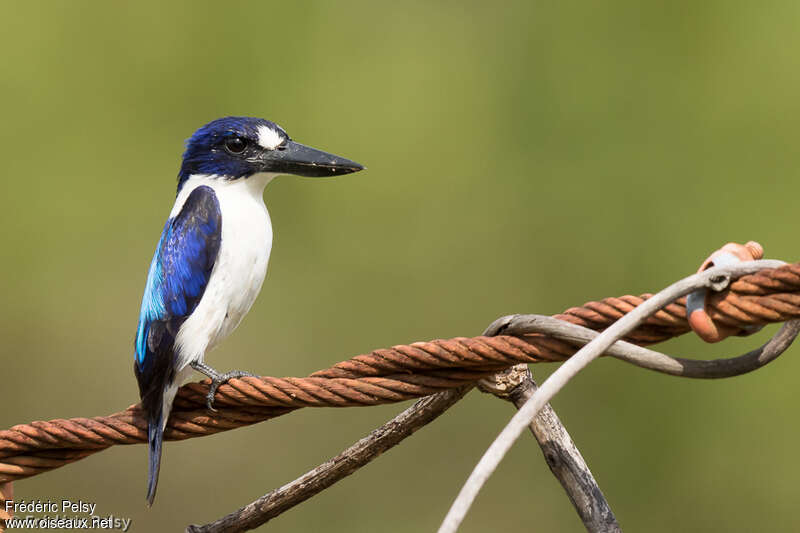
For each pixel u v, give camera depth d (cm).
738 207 1392
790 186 1373
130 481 1387
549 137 1548
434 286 1512
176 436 561
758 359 454
